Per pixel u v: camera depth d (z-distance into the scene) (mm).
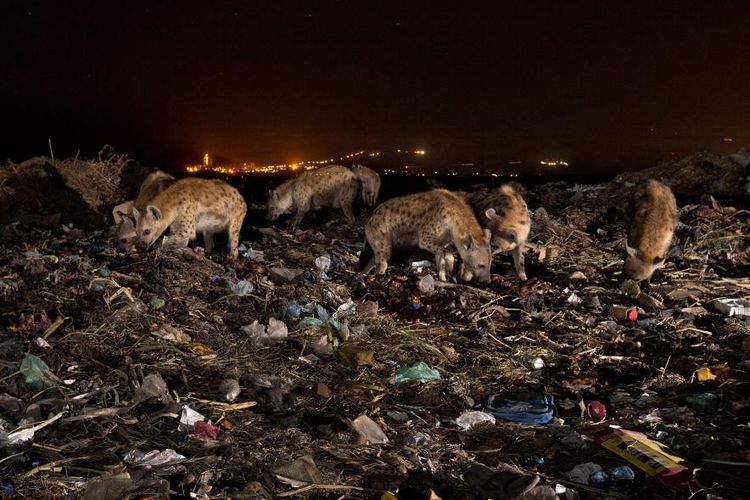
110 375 5105
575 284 8141
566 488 3914
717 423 4703
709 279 8141
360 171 12242
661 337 6332
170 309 6570
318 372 5492
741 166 12531
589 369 5691
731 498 3766
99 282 6996
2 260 8070
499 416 4840
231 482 3902
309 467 3986
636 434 4457
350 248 9805
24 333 5703
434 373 5469
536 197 12852
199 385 5133
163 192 8609
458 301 7191
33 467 3908
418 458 4246
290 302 6895
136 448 4180
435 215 7938
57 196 11398
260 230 10562
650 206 8047
